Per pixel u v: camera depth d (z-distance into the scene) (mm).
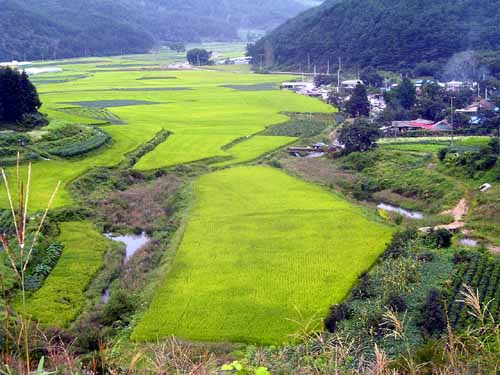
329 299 30562
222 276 33906
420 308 27844
